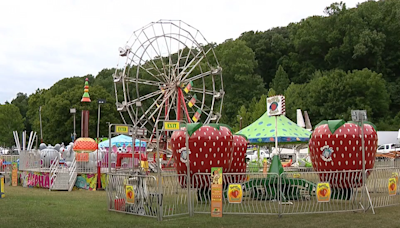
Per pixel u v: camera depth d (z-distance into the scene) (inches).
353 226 402.0
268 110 993.5
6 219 440.1
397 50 2847.0
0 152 2410.2
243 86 2994.6
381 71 2815.0
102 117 2455.7
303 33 3294.8
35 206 538.9
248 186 555.8
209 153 543.8
